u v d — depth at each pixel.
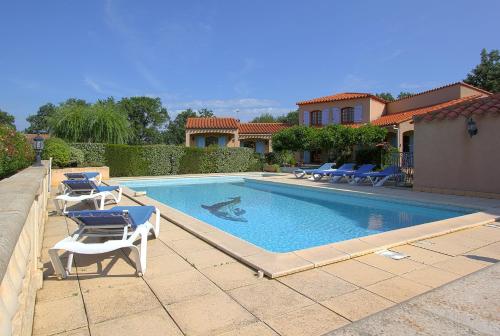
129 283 4.16
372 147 21.05
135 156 21.39
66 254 5.27
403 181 14.88
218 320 3.27
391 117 26.25
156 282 4.19
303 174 19.53
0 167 6.48
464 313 2.50
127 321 3.27
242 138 35.38
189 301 3.67
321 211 11.28
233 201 13.45
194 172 23.80
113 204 9.99
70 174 11.48
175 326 3.17
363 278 4.26
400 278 4.25
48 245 5.88
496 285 3.04
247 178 19.88
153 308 3.52
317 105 32.03
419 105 26.41
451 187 11.68
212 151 24.39
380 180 14.84
